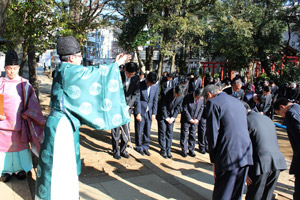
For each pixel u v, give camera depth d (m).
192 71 22.36
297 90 11.23
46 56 17.23
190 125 5.41
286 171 4.90
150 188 3.83
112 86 2.51
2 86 3.37
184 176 4.38
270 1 15.69
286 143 7.00
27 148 3.63
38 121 3.50
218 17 13.12
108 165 4.58
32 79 9.43
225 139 2.74
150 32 6.45
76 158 2.54
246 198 3.12
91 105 2.44
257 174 2.91
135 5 10.52
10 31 5.37
